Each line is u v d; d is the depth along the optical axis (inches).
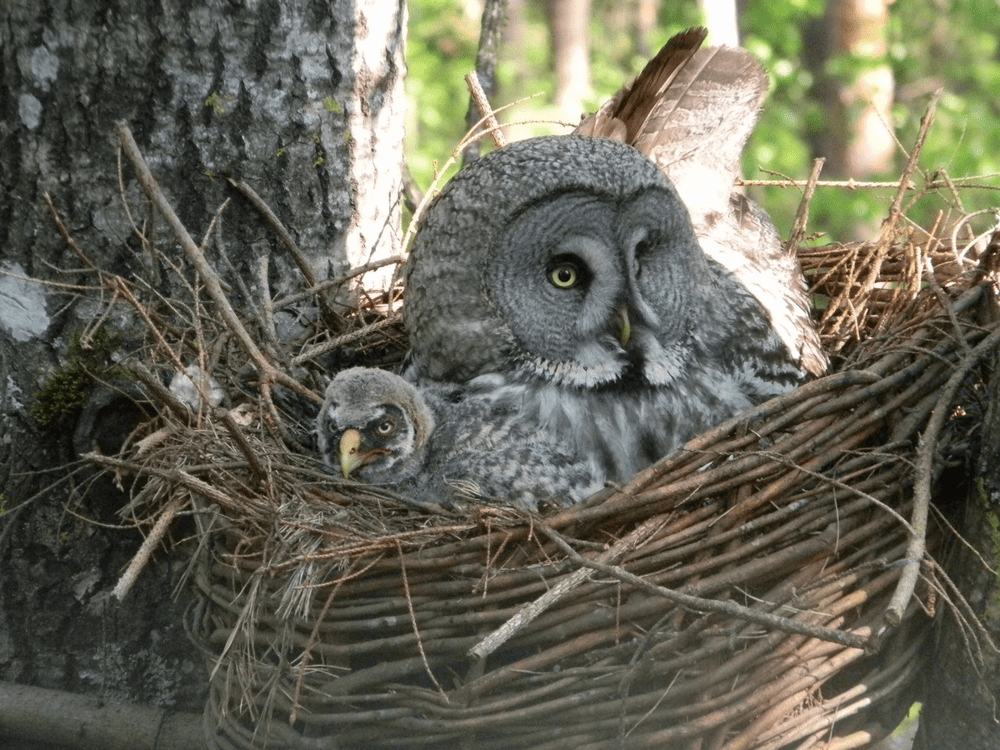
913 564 241.0
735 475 269.9
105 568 318.0
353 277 349.7
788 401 279.6
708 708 258.8
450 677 274.8
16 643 319.3
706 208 402.0
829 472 276.8
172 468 275.4
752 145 1280.8
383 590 267.7
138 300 318.3
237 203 338.3
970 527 271.1
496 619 261.9
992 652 261.4
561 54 1455.5
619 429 328.5
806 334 362.0
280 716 284.7
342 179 352.5
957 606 269.7
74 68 315.9
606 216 321.4
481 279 326.6
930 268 327.3
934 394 286.8
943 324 303.6
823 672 264.5
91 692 319.0
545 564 264.2
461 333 331.3
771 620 239.6
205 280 286.0
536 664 260.4
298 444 334.0
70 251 320.8
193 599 317.1
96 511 315.9
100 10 314.8
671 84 430.0
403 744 271.0
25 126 317.1
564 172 318.3
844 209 1195.3
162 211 278.1
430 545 270.1
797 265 392.2
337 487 298.7
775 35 1323.8
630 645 261.0
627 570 264.7
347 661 269.1
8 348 318.3
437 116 1530.5
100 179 320.8
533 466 315.6
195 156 330.3
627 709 259.1
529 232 321.1
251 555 273.1
